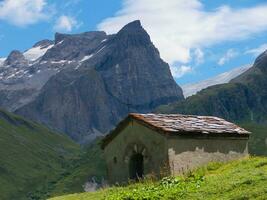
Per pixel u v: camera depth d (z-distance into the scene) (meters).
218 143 42.81
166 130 38.97
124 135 43.50
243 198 22.33
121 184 43.59
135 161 43.59
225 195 23.70
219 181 27.44
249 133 45.34
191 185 28.31
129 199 28.59
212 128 43.16
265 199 21.33
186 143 40.34
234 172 30.55
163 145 39.44
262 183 24.06
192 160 40.44
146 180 38.47
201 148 41.31
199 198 24.55
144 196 27.98
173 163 39.06
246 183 25.02
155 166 40.12
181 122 43.00
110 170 45.06
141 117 41.75
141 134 41.62
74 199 35.91
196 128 41.62
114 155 44.59
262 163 32.53
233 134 43.88
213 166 39.09
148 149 40.88
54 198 38.97
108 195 32.41
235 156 44.09
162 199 26.52
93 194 36.31
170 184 30.95
